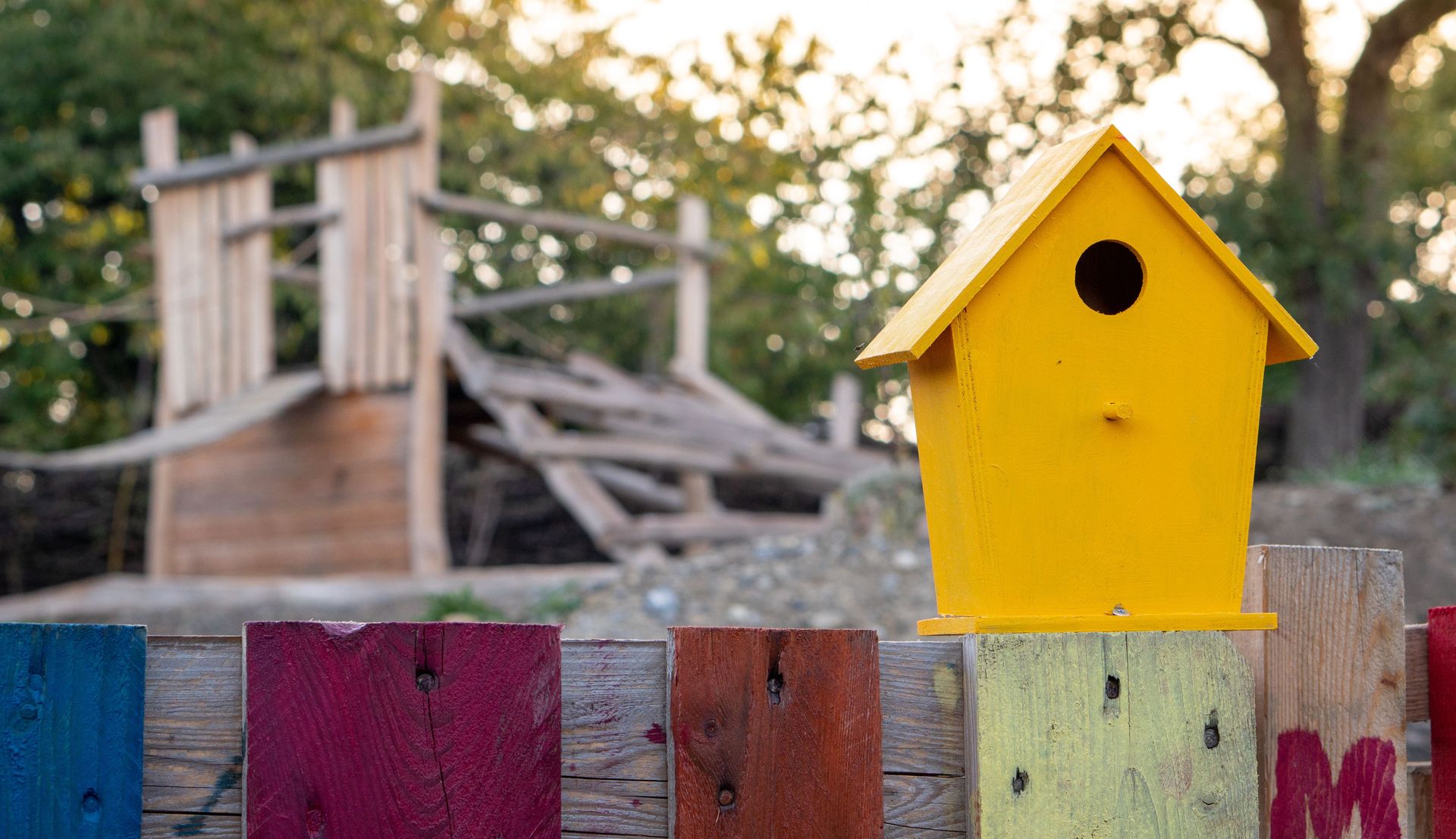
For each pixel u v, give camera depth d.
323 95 18.91
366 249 11.49
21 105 17.88
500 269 20.27
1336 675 2.36
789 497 16.73
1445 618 2.44
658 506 14.12
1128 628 2.23
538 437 10.45
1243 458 2.37
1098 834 2.16
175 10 18.25
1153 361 2.33
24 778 1.75
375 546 11.29
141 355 18.58
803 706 2.02
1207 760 2.23
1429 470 11.09
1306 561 2.37
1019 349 2.25
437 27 20.16
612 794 1.97
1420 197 19.61
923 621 2.34
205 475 12.19
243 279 11.80
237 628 9.67
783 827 2.00
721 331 18.91
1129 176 2.32
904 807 2.12
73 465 9.34
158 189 12.12
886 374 9.27
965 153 11.68
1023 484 2.24
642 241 12.79
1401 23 16.45
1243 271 2.35
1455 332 16.66
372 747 1.85
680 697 1.98
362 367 11.41
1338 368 16.59
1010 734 2.13
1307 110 16.42
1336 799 2.33
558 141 20.58
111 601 10.11
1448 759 2.41
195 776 1.83
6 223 18.69
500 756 1.89
